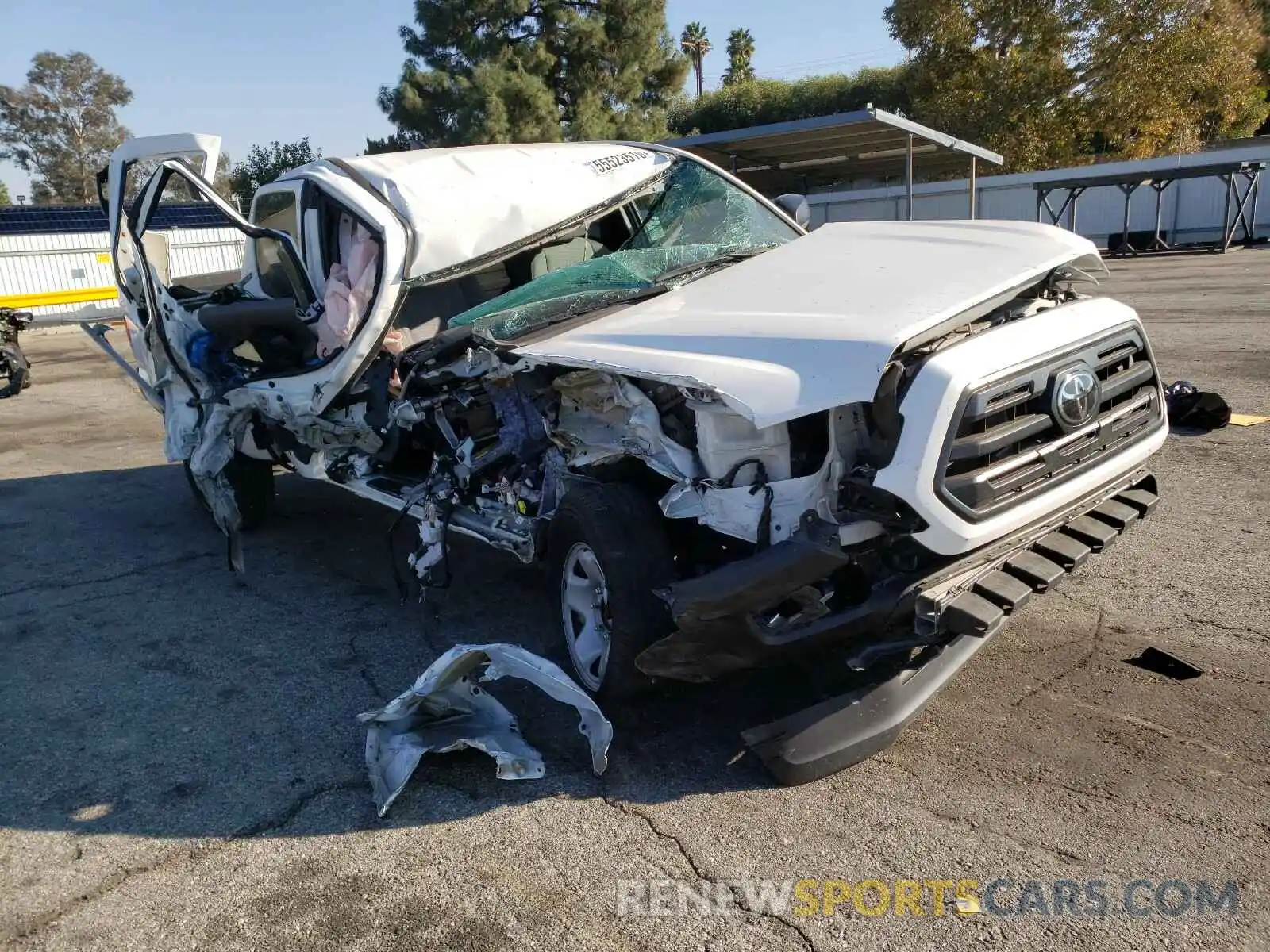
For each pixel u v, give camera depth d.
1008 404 2.95
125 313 6.76
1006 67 32.28
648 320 3.67
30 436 10.63
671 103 37.88
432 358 4.40
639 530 3.44
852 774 3.21
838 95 43.25
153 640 4.76
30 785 3.46
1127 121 31.92
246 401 5.64
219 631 4.82
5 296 28.30
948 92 33.78
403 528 6.48
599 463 3.67
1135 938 2.44
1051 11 31.86
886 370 2.84
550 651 4.31
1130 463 3.46
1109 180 24.89
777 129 17.86
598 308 4.11
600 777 3.30
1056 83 32.09
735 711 3.67
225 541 6.37
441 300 5.38
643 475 3.72
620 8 34.34
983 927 2.51
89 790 3.41
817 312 3.24
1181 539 5.07
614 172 5.36
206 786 3.40
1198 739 3.27
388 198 4.78
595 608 3.73
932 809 3.00
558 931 2.58
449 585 4.88
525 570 5.38
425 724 3.56
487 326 4.07
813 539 2.95
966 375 2.85
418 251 4.67
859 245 4.03
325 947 2.57
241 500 6.26
